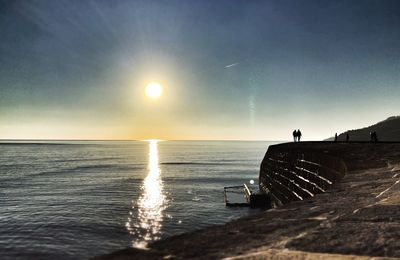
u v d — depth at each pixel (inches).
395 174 393.7
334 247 157.8
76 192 2134.6
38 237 1091.3
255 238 176.1
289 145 1451.8
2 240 1054.4
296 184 1034.7
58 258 892.0
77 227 1214.9
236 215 1368.1
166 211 1499.8
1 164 4906.5
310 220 209.5
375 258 142.8
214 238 177.3
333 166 671.8
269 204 1494.8
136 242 1035.9
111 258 149.1
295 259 144.7
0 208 1590.8
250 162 5925.2
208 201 1753.2
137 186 2454.5
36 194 2048.5
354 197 278.8
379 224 191.2
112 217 1384.1
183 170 4037.9
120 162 5684.1
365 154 660.1
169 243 170.1
